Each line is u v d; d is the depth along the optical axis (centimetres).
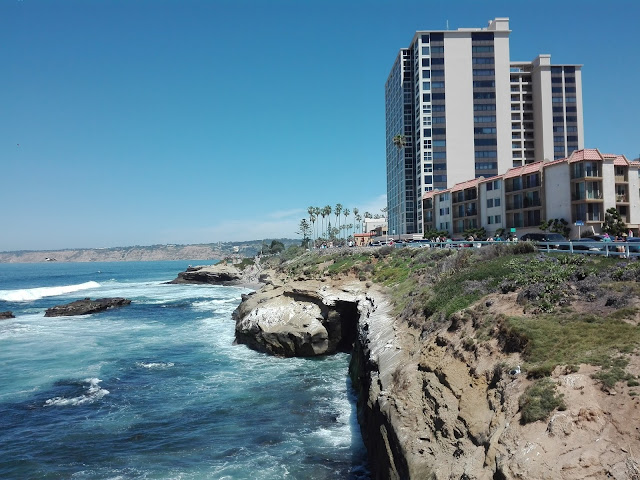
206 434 2173
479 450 1134
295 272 6125
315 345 3644
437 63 10394
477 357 1501
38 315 6184
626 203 4956
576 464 909
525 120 11588
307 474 1795
